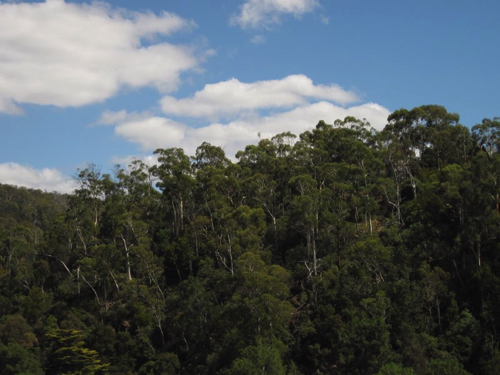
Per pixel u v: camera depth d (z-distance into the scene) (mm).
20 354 83625
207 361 77375
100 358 85625
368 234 93188
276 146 136125
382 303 70438
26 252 119312
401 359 64812
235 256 94500
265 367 65250
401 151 115188
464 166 101125
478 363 67062
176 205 121312
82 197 122812
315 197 94188
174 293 95062
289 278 89562
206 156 133750
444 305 77688
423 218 89438
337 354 71375
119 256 105375
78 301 104688
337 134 127688
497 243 80125
